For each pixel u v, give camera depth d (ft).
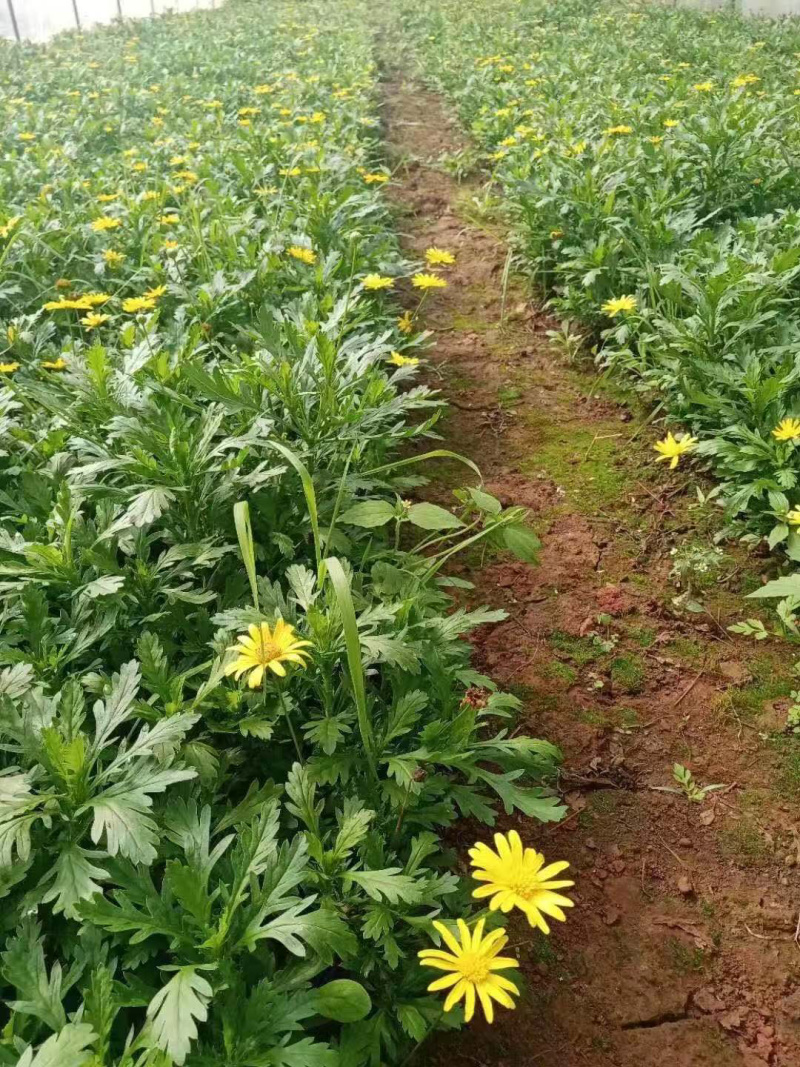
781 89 26.05
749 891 7.22
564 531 11.15
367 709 7.00
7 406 9.82
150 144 24.67
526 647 9.50
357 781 6.66
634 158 18.20
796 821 7.75
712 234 15.01
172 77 34.04
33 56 42.42
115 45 44.34
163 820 5.96
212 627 7.63
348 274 15.05
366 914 5.86
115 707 6.07
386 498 10.45
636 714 8.78
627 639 9.61
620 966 6.64
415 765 6.32
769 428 10.77
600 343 15.07
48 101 31.50
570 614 9.92
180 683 6.44
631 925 6.93
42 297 14.84
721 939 6.86
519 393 14.06
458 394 14.03
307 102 28.35
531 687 9.02
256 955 5.46
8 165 21.45
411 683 7.08
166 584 7.86
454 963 4.61
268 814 5.66
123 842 5.26
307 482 6.36
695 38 36.17
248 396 9.19
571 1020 6.28
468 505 10.13
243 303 13.52
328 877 5.72
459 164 24.18
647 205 15.56
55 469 8.80
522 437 13.01
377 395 9.75
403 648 6.63
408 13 48.62
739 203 16.57
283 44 40.34
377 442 10.52
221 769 6.61
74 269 15.71
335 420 9.33
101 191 19.98
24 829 5.34
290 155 21.22
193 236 15.58
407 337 13.66
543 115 24.20
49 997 4.77
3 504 9.08
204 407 10.05
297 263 14.67
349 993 4.97
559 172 17.44
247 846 5.46
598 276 14.89
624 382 13.97
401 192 22.99
